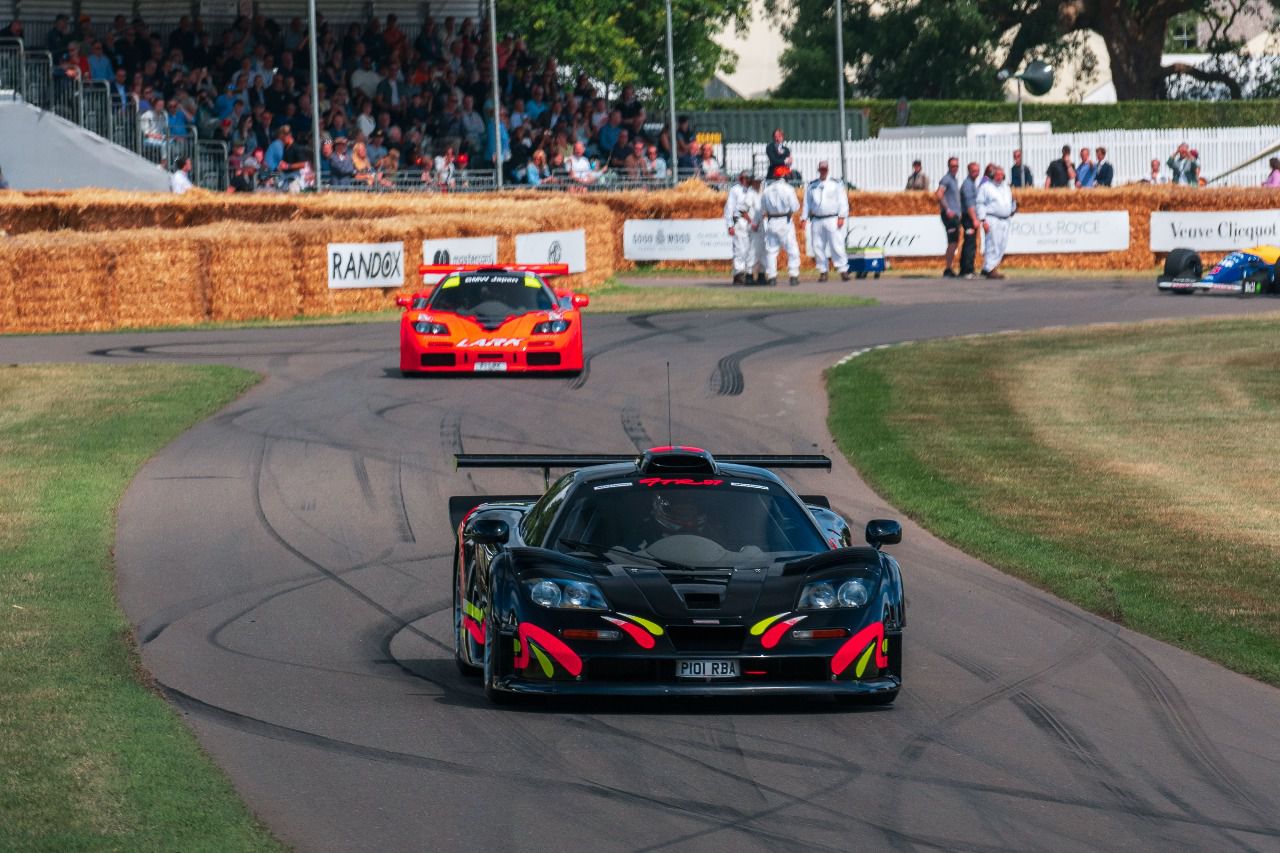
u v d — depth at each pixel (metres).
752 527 33.09
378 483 55.53
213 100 148.25
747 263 135.12
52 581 41.56
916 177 163.88
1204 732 29.94
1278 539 48.09
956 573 44.47
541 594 30.25
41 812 24.02
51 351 86.81
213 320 102.88
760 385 76.88
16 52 140.25
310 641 36.75
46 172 138.00
